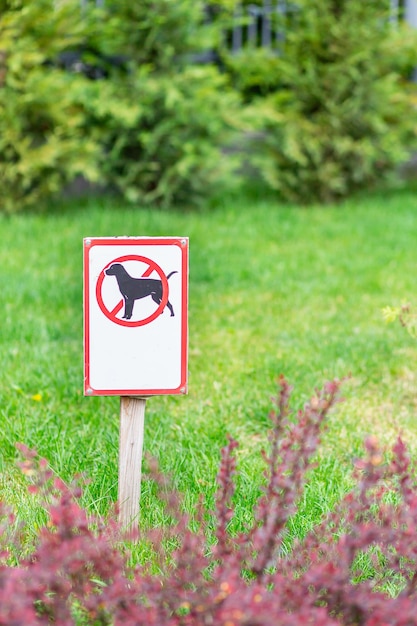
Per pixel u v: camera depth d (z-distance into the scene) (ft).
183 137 33.76
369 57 34.68
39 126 32.14
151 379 10.18
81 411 15.21
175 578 8.14
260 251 27.04
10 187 31.35
